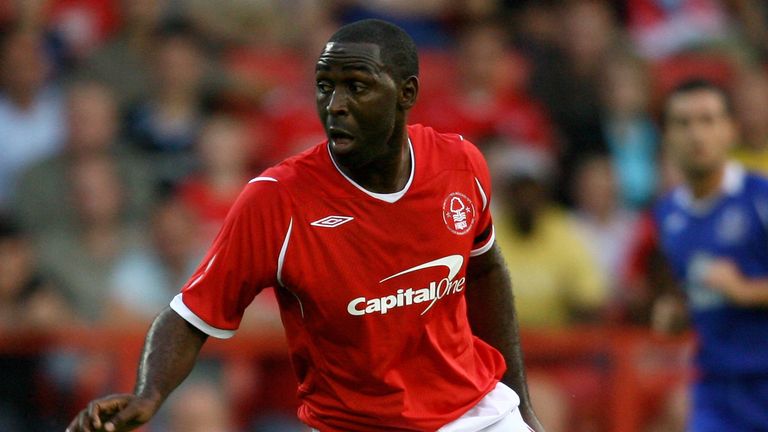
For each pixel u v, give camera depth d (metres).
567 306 27.53
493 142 31.11
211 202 27.44
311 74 31.48
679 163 21.25
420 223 11.87
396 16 34.34
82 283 25.30
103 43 30.23
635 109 33.97
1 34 29.95
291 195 11.59
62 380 22.23
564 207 30.95
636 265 28.17
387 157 11.64
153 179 27.52
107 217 26.31
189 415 22.66
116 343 22.38
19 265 24.53
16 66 28.45
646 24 37.19
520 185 27.52
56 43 30.55
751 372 20.45
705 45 37.25
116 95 28.95
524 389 13.46
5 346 22.03
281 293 12.07
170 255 25.84
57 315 24.61
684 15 37.84
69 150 27.36
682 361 25.22
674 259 21.67
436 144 12.29
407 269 11.84
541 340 24.55
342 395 12.18
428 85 32.84
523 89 33.03
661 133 33.91
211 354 22.94
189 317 11.56
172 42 29.66
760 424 20.47
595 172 31.00
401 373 12.17
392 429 12.20
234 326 11.84
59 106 28.72
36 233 25.94
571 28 34.62
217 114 30.02
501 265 13.29
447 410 12.40
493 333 13.45
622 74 34.28
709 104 20.88
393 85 11.28
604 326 27.28
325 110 11.22
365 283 11.72
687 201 21.45
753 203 20.84
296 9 33.66
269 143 29.88
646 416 25.02
